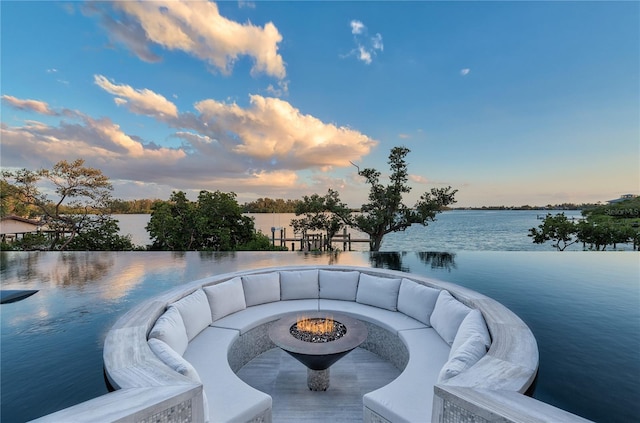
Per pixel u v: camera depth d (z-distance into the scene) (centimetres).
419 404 181
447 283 331
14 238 1370
